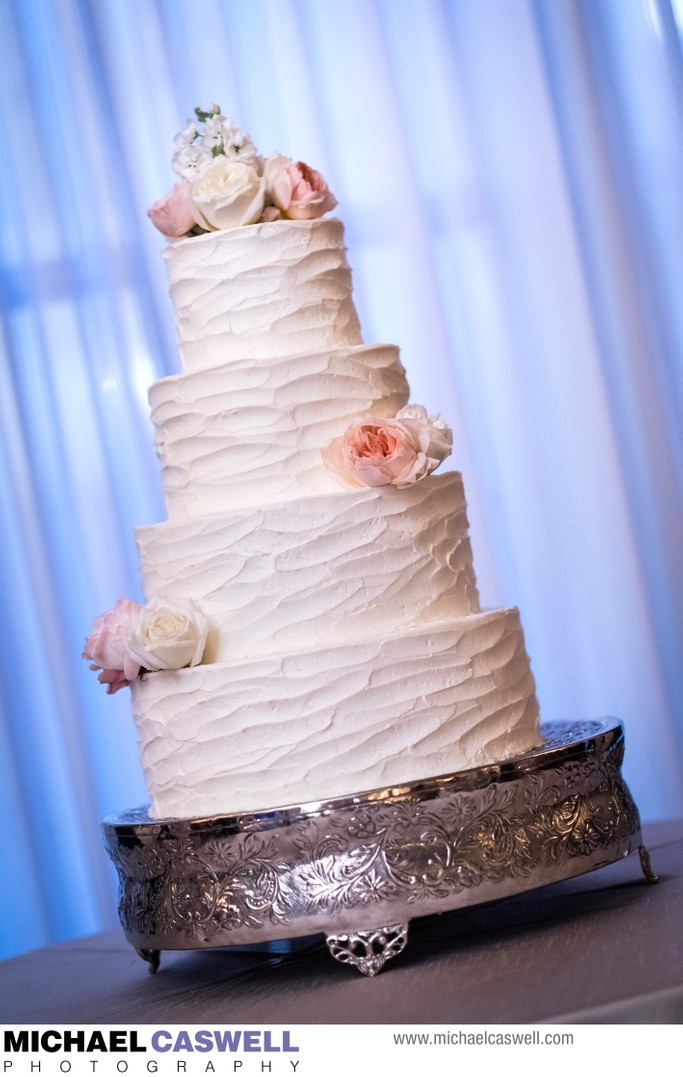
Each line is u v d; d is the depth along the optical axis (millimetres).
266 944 2004
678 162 3367
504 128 3406
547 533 3375
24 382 3439
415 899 1676
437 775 1729
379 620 1796
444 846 1689
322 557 1781
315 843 1684
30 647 3432
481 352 3416
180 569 1845
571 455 3387
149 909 1807
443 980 1615
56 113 3445
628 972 1492
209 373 1856
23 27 3441
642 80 3385
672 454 3350
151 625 1789
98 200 3418
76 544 3412
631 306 3359
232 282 1884
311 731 1738
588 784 1833
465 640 1805
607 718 2148
